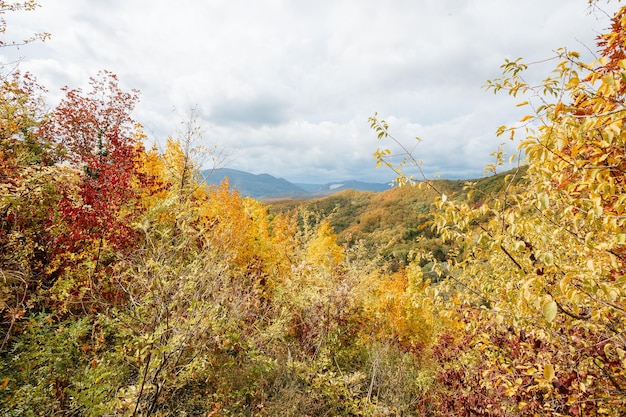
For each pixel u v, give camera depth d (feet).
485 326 13.39
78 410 13.25
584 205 7.30
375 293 37.14
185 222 17.99
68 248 18.49
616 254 8.13
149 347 11.64
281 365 21.11
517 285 10.48
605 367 9.71
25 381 13.42
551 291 8.28
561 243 10.73
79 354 15.72
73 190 20.94
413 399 22.02
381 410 19.26
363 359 27.76
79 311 18.99
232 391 17.94
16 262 17.29
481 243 8.66
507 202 9.11
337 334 25.73
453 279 12.42
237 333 20.01
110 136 26.84
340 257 38.34
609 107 6.06
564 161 7.06
